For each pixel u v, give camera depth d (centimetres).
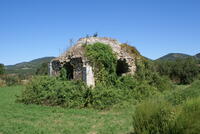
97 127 1257
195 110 816
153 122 876
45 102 1936
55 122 1378
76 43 2670
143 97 2030
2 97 2600
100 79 2295
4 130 1196
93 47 2367
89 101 1800
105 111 1677
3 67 6656
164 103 916
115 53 2456
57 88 1964
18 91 3284
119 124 1302
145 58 2792
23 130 1198
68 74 2481
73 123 1352
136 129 911
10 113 1634
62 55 2594
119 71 2577
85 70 2230
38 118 1476
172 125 827
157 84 2509
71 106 1788
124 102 1831
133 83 2262
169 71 4766
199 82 1673
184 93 1550
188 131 788
